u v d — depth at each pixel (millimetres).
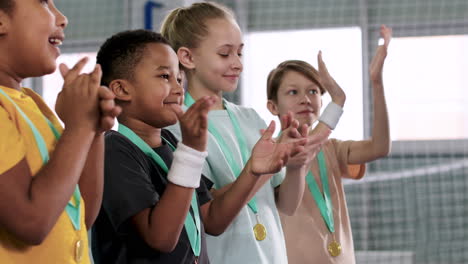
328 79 2312
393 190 5617
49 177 1108
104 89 1124
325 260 2553
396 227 5598
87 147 1142
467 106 5926
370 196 5637
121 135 1540
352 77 5918
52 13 1271
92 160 1302
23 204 1096
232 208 1729
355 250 5562
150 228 1429
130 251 1474
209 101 1403
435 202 5586
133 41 1619
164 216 1418
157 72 1587
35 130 1203
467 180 5566
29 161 1176
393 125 6020
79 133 1130
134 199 1444
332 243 2588
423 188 5609
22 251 1146
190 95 2127
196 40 2105
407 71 6027
